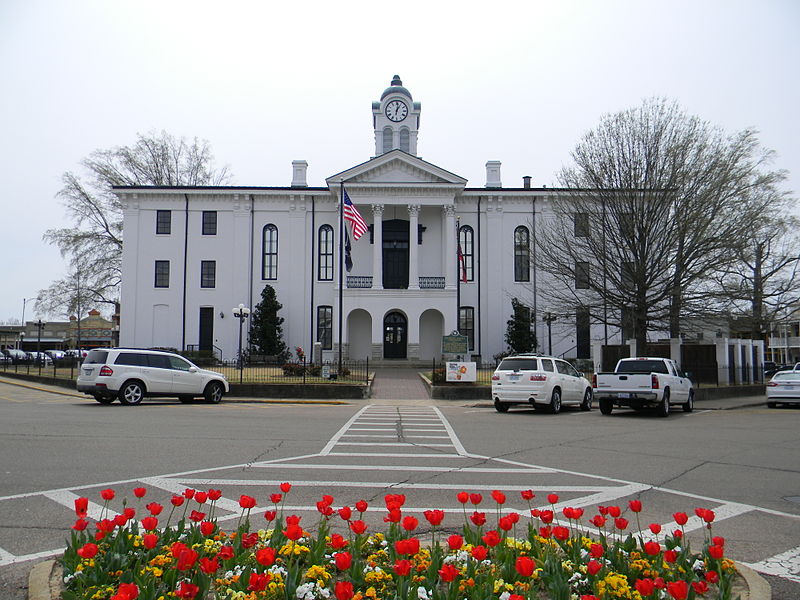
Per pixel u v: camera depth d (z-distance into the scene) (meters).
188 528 5.93
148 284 47.88
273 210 48.53
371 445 12.20
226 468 9.49
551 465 10.20
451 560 4.45
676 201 27.92
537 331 47.34
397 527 4.96
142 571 4.17
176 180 56.84
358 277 47.22
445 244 47.22
